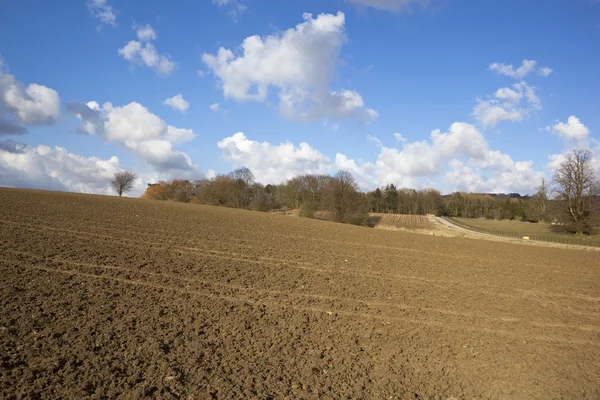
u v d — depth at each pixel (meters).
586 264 29.72
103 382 6.93
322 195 79.12
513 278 20.81
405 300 14.52
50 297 10.58
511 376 9.12
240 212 53.34
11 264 13.16
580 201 68.75
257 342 9.62
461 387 8.59
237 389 7.31
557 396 8.37
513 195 144.88
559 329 12.49
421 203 135.50
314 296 14.01
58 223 22.91
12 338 7.99
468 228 82.94
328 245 28.09
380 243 32.62
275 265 18.66
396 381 8.56
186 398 6.80
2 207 26.84
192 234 25.45
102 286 12.13
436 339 10.98
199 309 11.32
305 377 8.19
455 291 16.52
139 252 17.78
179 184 109.56
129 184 98.69
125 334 8.98
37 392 6.36
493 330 11.94
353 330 11.14
